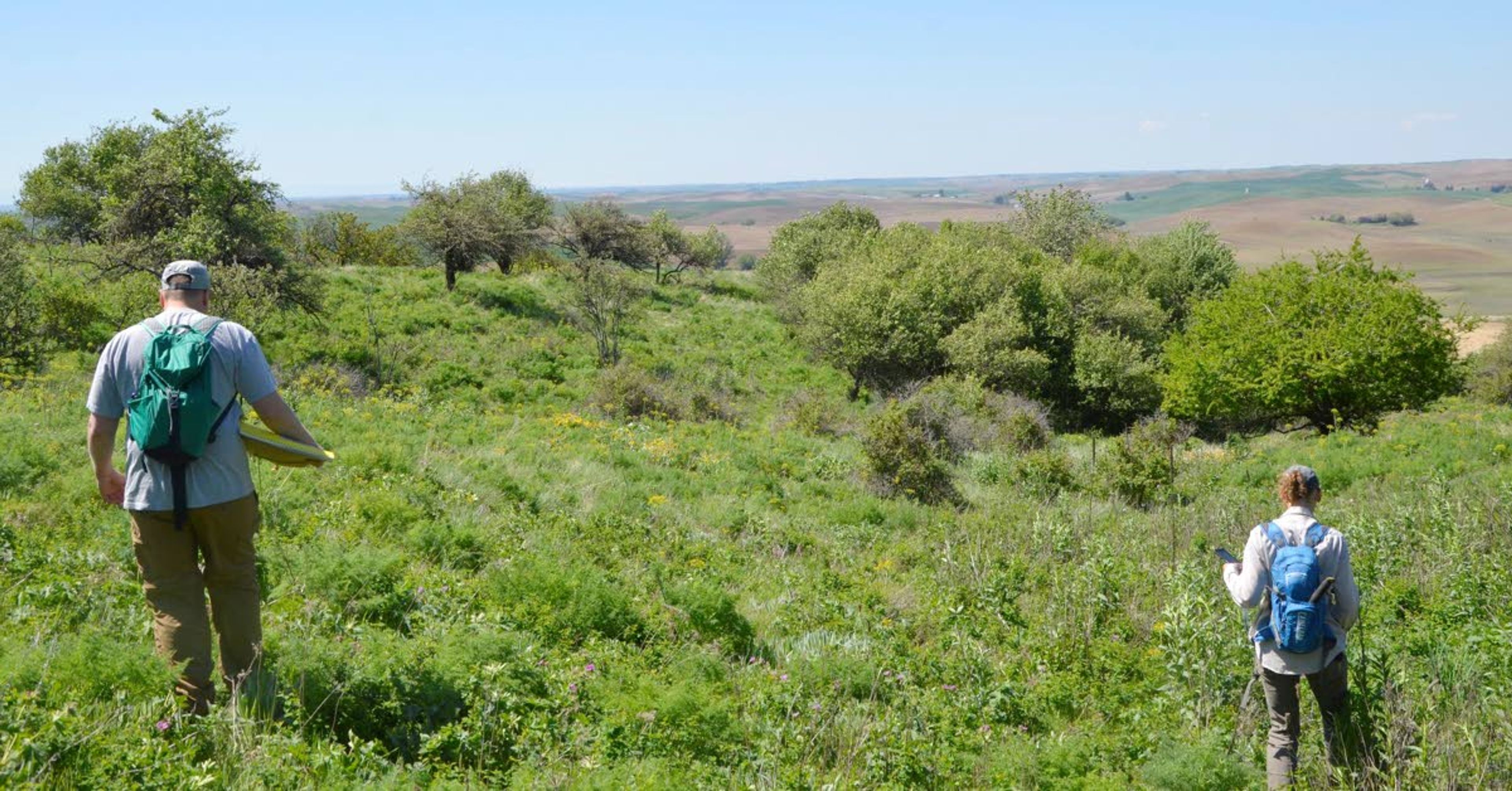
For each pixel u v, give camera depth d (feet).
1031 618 27.89
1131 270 184.96
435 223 131.85
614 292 122.11
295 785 12.39
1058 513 44.65
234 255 102.32
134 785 11.24
